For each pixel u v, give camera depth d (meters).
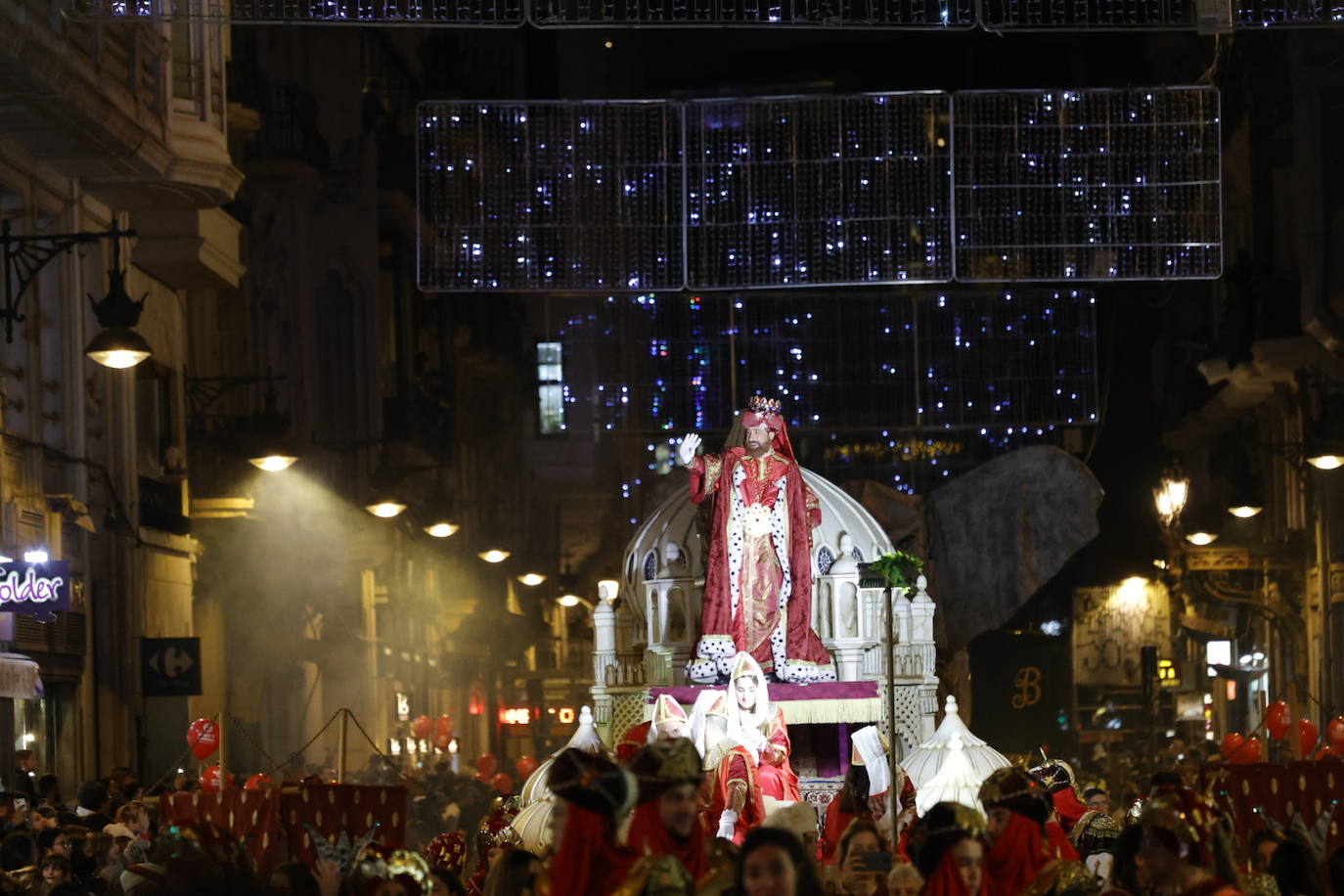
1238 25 15.74
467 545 58.88
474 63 63.22
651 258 21.83
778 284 22.05
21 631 23.75
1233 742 20.31
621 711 21.91
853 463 37.72
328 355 46.03
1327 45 40.09
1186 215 21.53
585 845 7.84
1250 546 44.44
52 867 13.64
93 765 26.64
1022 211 21.62
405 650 50.53
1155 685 44.53
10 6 20.27
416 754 48.00
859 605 21.20
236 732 37.56
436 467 42.72
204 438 37.00
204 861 6.70
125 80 24.56
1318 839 13.52
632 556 22.58
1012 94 21.62
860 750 16.14
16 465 24.39
